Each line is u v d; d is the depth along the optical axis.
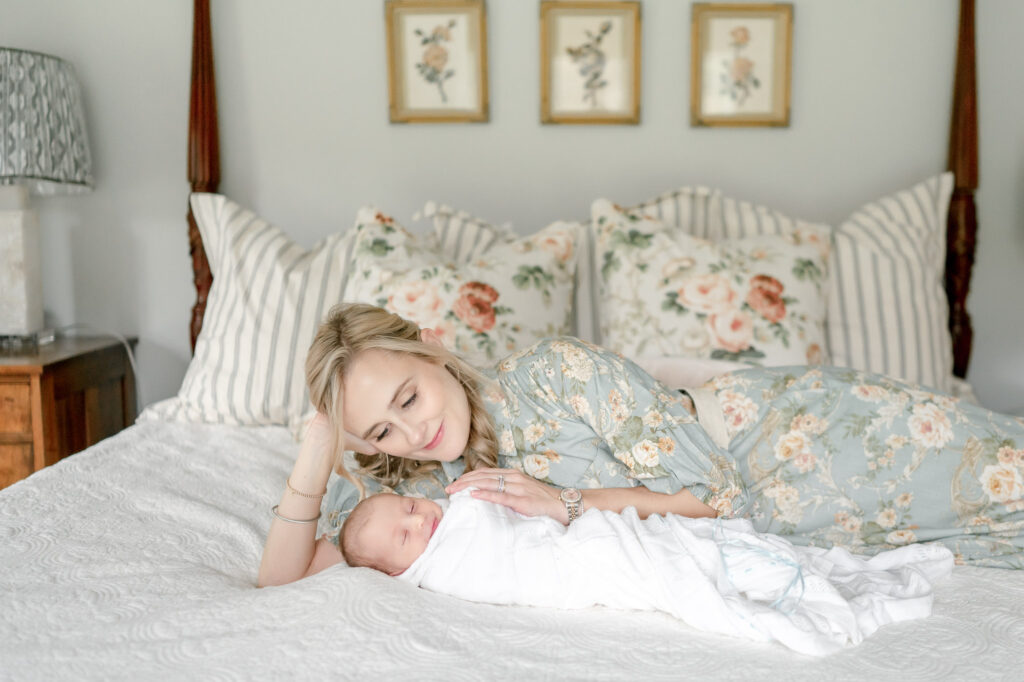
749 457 1.41
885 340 2.33
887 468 1.38
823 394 1.44
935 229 2.53
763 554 1.10
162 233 2.76
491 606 1.11
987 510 1.36
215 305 2.32
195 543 1.34
